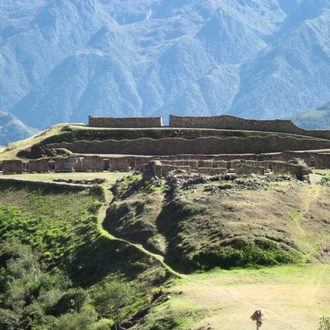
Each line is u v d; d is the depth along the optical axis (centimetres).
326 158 14300
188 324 6525
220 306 6744
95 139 16462
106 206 11575
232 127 16938
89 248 10025
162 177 11819
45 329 7938
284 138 15900
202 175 11181
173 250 8669
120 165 15125
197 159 14588
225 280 7519
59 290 9038
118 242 9638
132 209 10519
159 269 8356
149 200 10425
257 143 15950
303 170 11512
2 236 11981
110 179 13325
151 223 9706
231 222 8719
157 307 7194
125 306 7912
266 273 7650
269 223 8619
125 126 17288
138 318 7375
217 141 16062
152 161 12725
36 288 9269
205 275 7788
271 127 16750
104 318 7931
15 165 15275
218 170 11888
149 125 17250
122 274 8825
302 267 7825
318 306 6575
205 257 8088
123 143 16238
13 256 10562
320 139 15975
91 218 11144
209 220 8900
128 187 11912
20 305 8969
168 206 9888
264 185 10125
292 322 6153
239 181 10262
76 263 9862
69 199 12706
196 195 9825
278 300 6781
